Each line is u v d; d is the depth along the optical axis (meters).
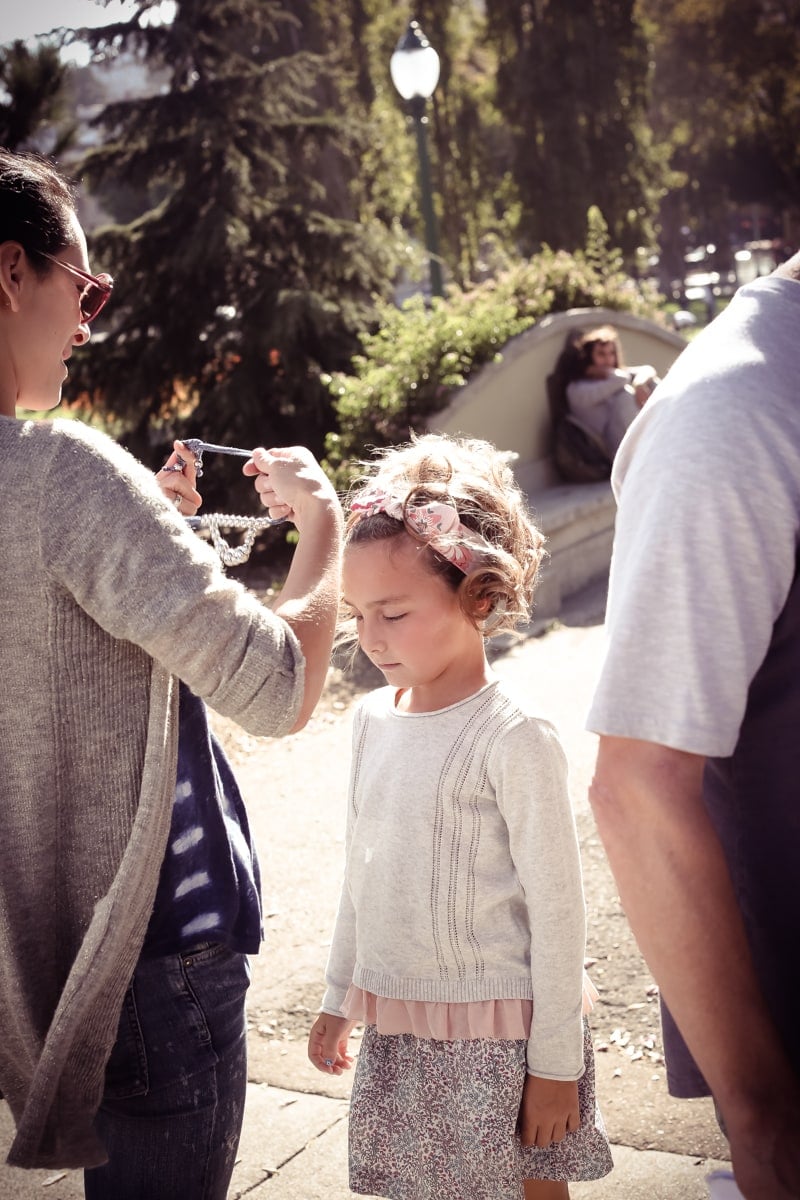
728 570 1.16
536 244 27.17
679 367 1.28
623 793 1.19
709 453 1.17
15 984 1.53
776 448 1.18
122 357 10.41
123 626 1.42
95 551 1.41
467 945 1.85
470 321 7.96
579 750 4.79
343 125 11.47
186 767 1.73
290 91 11.50
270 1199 2.57
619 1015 3.14
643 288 10.92
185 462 1.93
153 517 1.44
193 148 10.41
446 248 27.31
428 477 1.93
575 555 7.71
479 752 1.84
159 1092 1.64
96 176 11.06
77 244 1.61
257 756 5.34
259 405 9.62
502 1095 1.81
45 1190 2.71
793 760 1.23
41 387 1.62
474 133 27.09
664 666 1.17
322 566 1.68
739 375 1.21
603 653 1.23
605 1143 1.95
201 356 10.20
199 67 10.83
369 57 23.89
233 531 9.48
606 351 8.27
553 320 8.44
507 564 1.90
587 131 27.09
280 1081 3.04
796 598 1.19
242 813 1.88
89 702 1.49
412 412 7.57
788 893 1.27
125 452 1.50
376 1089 1.94
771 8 46.16
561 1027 1.80
